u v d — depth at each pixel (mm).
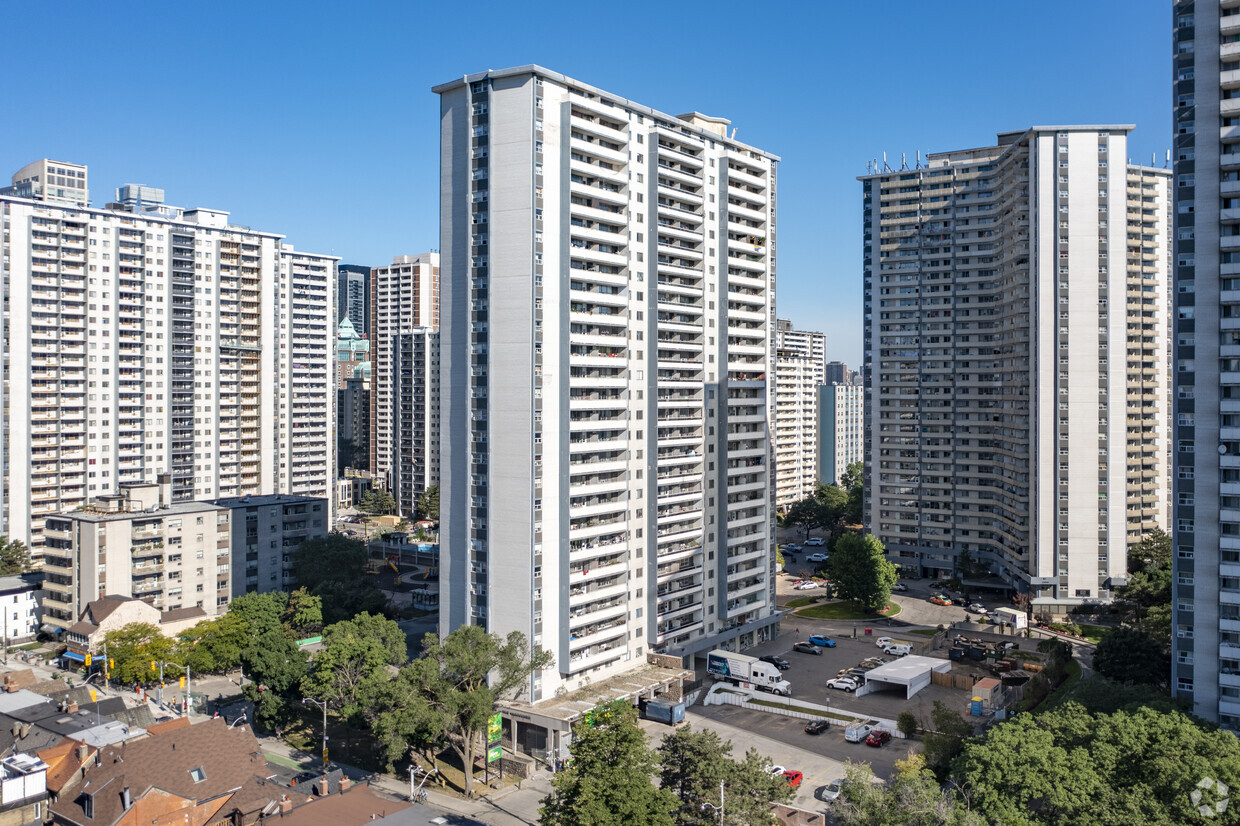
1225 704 101062
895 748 111500
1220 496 102188
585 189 122812
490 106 119562
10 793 89188
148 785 86000
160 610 161250
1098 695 100125
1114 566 178375
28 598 167500
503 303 119312
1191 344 104250
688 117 150875
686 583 144375
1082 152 179375
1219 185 103375
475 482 121688
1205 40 104438
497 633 119625
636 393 132500
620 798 72500
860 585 180125
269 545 184500
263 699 119562
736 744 112875
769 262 160125
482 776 106812
